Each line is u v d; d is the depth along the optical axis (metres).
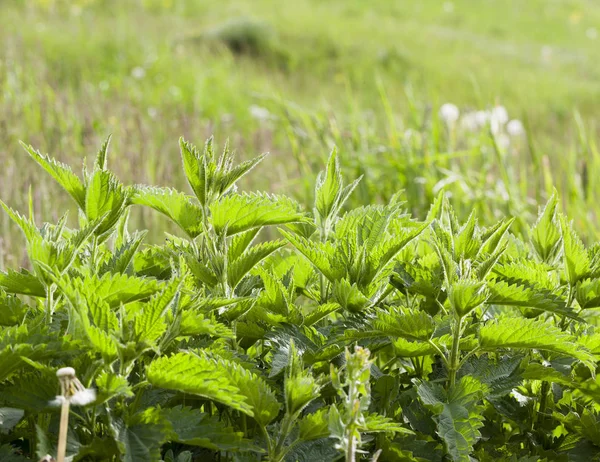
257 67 13.80
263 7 20.56
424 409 1.49
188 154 1.41
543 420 1.63
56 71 8.93
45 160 1.43
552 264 1.74
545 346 1.41
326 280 1.70
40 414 1.30
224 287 1.46
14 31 11.75
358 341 1.54
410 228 1.62
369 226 1.65
